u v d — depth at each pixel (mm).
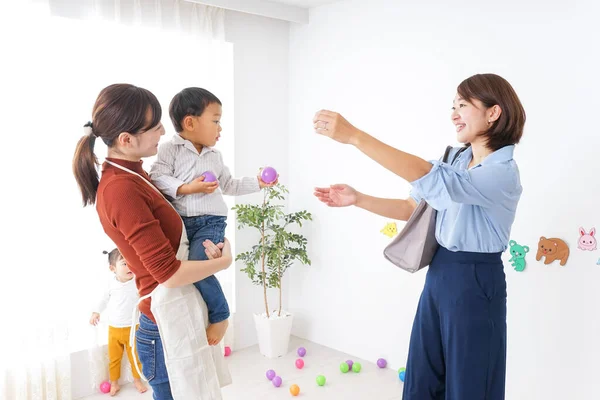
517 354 2719
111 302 2980
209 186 1750
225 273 3617
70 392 2936
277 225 3592
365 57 3391
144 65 3160
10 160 2686
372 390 3080
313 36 3727
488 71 2760
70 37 2873
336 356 3611
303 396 3008
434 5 2980
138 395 3033
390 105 3266
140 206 1479
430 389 1951
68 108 2879
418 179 1552
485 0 2746
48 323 2828
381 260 3379
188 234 1798
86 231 2973
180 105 1857
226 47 3594
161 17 3209
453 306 1815
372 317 3469
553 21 2492
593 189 2400
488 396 1839
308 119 3814
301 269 3928
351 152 3518
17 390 2742
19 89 2689
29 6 2689
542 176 2564
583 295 2465
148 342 1654
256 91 3756
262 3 3488
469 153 1967
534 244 2613
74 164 1574
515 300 2707
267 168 2146
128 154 1559
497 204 1680
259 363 3504
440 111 2998
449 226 1837
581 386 2502
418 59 3086
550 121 2525
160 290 1589
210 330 1784
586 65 2395
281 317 3621
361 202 2127
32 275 2770
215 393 1680
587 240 2434
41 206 2791
